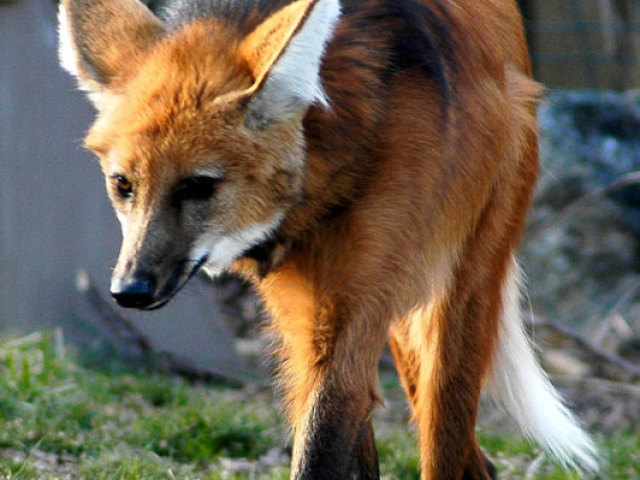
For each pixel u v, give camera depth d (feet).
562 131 57.16
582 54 51.49
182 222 17.47
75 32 19.15
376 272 18.25
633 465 27.35
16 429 25.58
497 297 22.15
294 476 17.81
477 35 20.99
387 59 18.70
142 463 23.79
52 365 30.99
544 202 55.88
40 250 37.96
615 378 42.98
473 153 20.16
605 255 54.39
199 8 19.75
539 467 27.12
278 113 17.46
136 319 38.60
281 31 17.69
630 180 45.44
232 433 27.37
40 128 38.06
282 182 17.76
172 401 32.07
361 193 18.33
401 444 28.37
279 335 20.62
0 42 37.68
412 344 22.50
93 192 38.42
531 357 23.98
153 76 18.11
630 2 53.42
